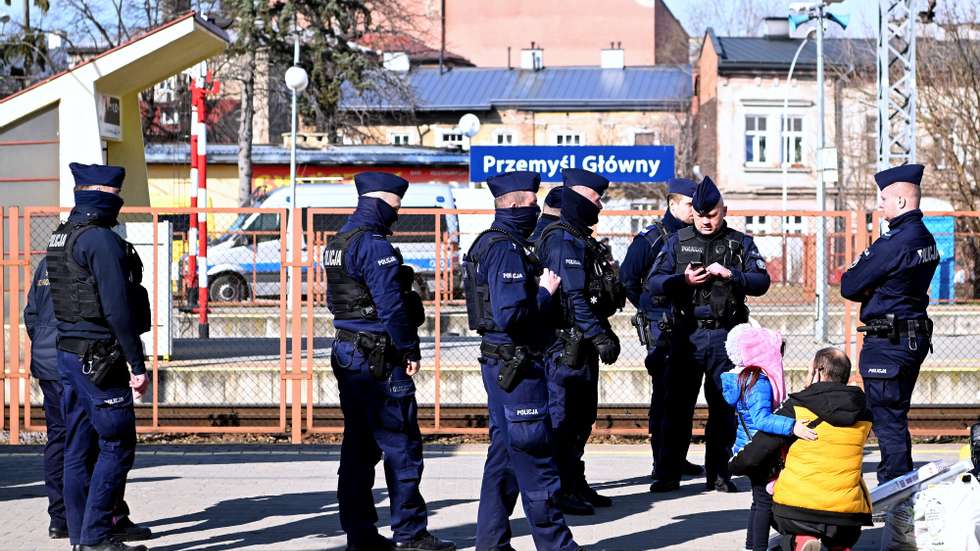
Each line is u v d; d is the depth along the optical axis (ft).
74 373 24.22
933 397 44.39
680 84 206.80
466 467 35.65
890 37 69.36
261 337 59.98
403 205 94.43
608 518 28.68
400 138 198.80
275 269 78.54
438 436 42.37
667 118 200.54
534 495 23.39
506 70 211.20
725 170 185.88
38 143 50.34
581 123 202.39
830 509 21.34
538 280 23.68
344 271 24.64
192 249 65.16
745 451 22.33
